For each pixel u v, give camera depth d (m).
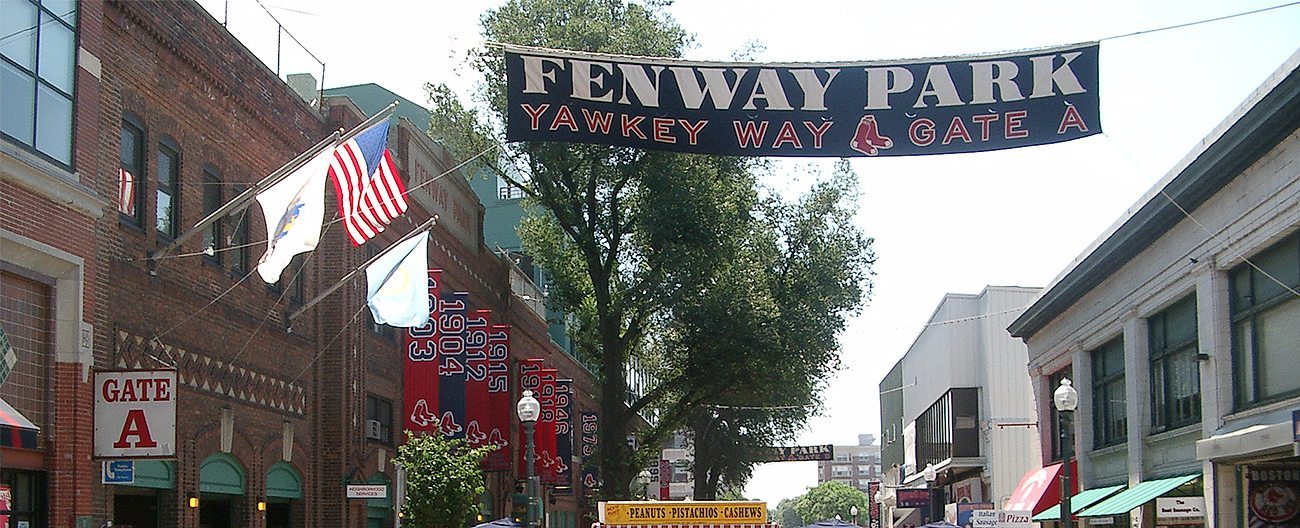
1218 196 22.59
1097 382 32.53
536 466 43.44
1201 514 23.72
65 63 17.48
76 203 17.47
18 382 16.52
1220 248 22.73
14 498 16.50
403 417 33.19
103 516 18.66
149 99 20.53
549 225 44.88
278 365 25.61
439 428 29.64
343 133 21.95
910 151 15.34
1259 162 20.72
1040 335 37.53
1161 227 25.48
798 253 44.69
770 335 40.69
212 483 22.56
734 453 54.91
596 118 15.38
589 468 56.22
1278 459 21.77
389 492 31.80
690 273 39.03
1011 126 15.25
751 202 42.47
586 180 39.75
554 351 53.97
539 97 15.35
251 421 24.09
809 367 44.47
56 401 17.16
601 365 45.75
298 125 26.72
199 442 21.73
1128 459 28.66
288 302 26.25
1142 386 27.92
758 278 41.00
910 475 68.62
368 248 29.53
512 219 61.47
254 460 24.17
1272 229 20.53
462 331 32.72
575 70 15.41
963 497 52.62
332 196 28.48
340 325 28.36
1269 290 21.56
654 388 46.25
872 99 15.38
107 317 18.75
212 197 23.02
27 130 16.45
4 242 15.90
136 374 17.69
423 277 24.78
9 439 15.33
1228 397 22.92
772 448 56.28
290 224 18.91
